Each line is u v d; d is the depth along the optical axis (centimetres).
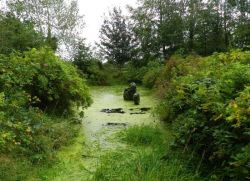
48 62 812
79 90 855
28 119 619
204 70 725
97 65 2288
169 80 1263
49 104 829
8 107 613
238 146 404
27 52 834
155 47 2508
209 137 485
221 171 438
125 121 858
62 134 655
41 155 537
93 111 1007
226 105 437
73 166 537
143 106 1116
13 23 1548
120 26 2623
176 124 647
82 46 2219
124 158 539
